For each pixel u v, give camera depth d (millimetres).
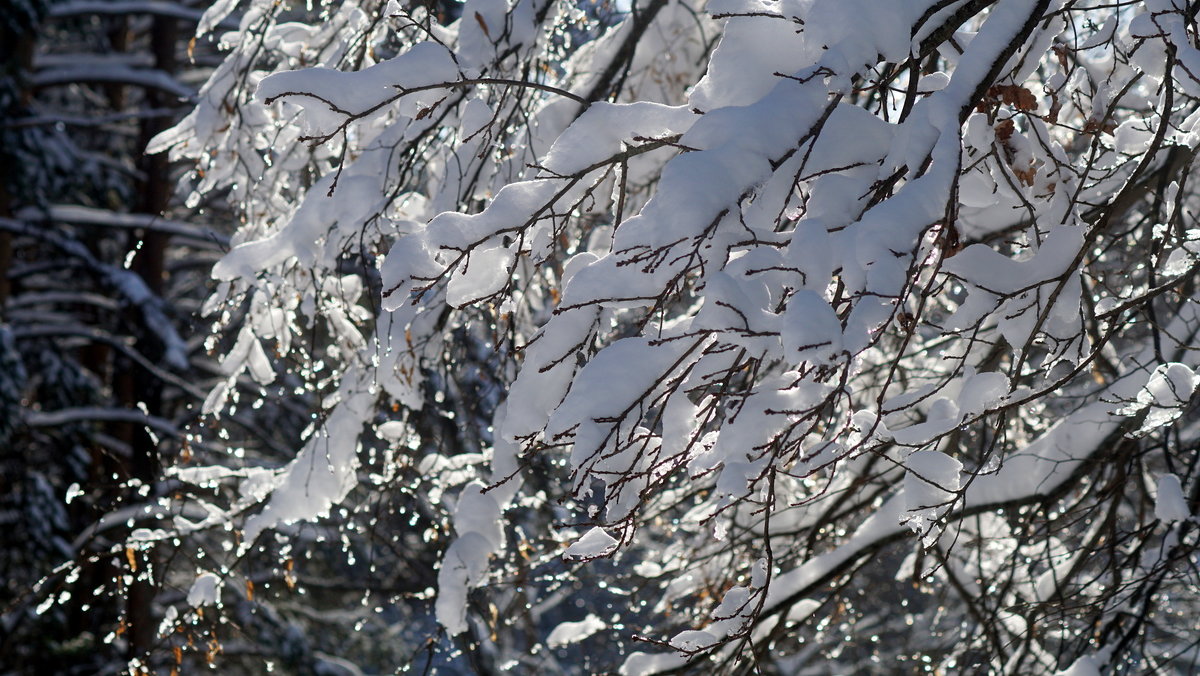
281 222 4746
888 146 2379
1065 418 4422
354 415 4664
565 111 4312
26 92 11188
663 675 5098
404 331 4082
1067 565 4988
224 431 5004
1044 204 2955
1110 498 4680
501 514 4504
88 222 10844
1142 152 3273
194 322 5090
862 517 6250
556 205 3055
